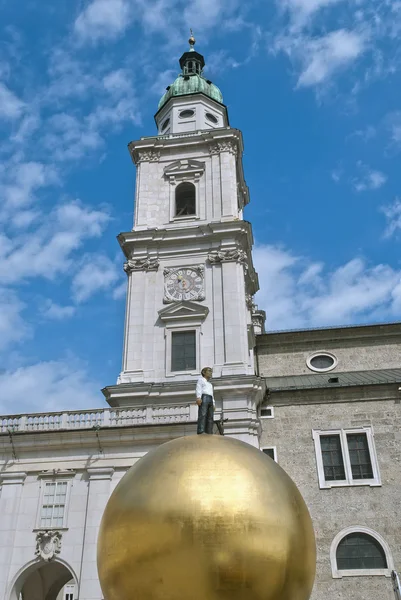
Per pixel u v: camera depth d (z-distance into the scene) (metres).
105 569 11.09
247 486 11.09
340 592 28.41
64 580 32.38
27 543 27.00
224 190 42.53
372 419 32.84
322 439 32.94
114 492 12.05
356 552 29.42
